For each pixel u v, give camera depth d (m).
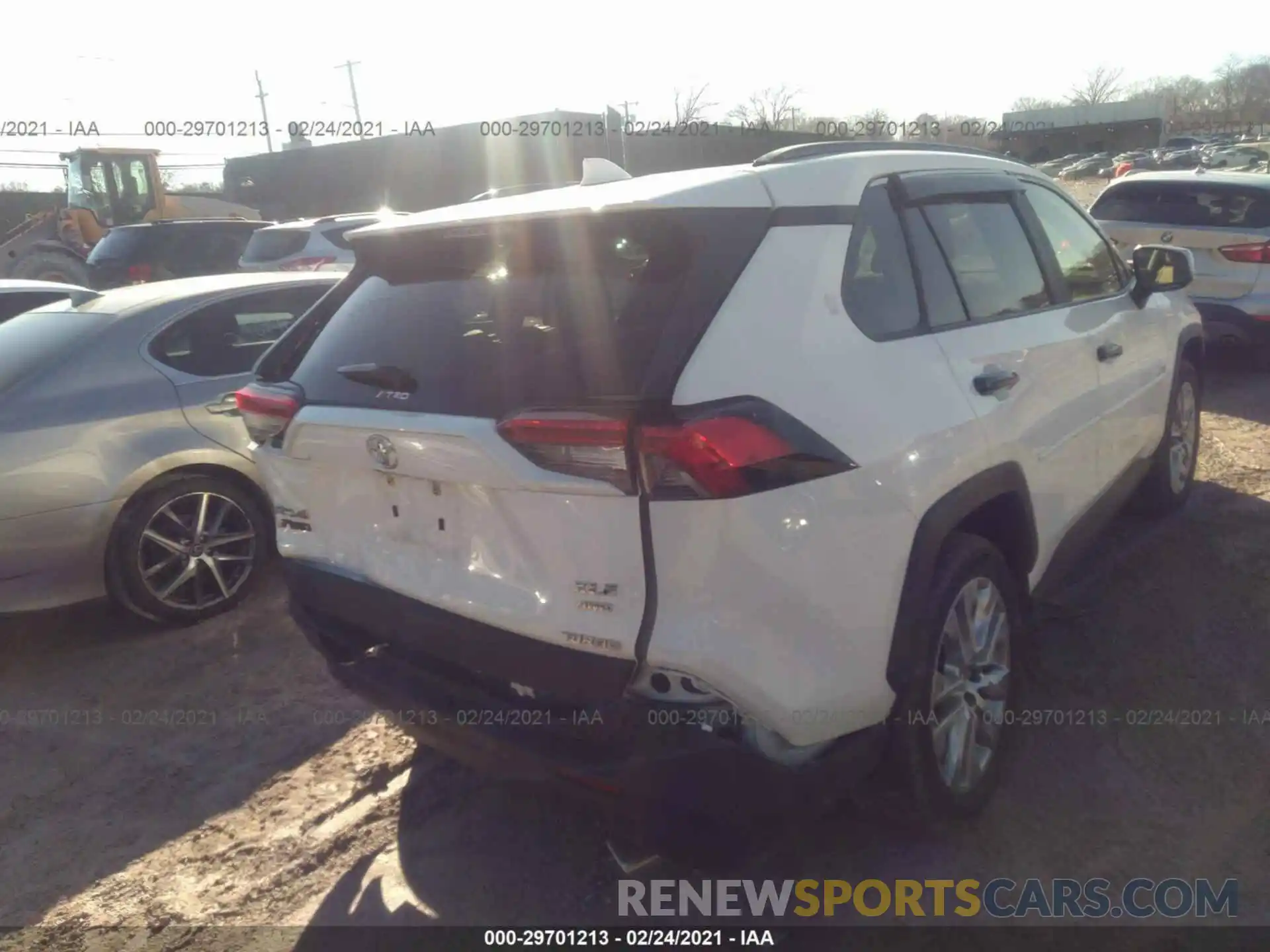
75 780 3.86
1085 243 4.39
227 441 5.13
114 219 19.53
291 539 3.26
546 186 4.92
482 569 2.67
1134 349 4.41
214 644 4.92
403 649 2.97
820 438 2.50
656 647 2.37
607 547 2.41
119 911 3.13
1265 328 8.34
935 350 3.02
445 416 2.61
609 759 2.49
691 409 2.33
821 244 2.77
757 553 2.38
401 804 3.56
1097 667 4.07
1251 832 3.13
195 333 5.26
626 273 2.62
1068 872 3.02
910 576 2.74
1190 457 5.59
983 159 3.84
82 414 4.74
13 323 5.39
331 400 2.96
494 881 3.14
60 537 4.66
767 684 2.42
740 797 2.49
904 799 2.94
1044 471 3.48
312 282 5.88
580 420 2.36
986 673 3.22
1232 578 4.70
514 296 2.77
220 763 3.91
